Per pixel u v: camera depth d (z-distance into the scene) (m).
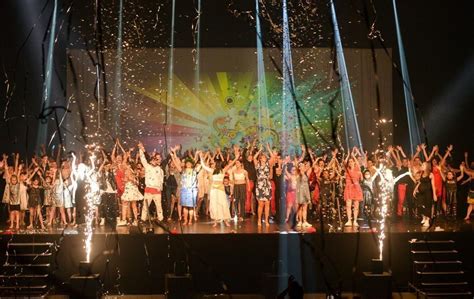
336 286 17.25
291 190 18.77
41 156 20.48
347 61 23.19
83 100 22.78
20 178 18.69
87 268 16.09
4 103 22.56
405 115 23.41
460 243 17.48
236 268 17.17
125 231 17.72
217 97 23.28
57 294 16.91
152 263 17.12
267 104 23.22
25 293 16.56
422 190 19.03
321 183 19.62
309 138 23.08
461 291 16.81
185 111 23.25
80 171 19.14
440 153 23.36
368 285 15.91
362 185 19.16
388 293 15.88
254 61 23.20
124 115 22.95
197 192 19.42
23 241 17.14
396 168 20.75
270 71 23.17
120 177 19.09
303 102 23.11
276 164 20.45
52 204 18.83
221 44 23.17
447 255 17.22
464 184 22.66
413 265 17.23
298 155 22.83
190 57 23.19
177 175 20.12
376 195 19.36
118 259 17.11
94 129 22.77
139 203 19.89
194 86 23.23
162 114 23.12
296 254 17.25
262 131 23.19
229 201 19.53
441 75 23.34
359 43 23.16
